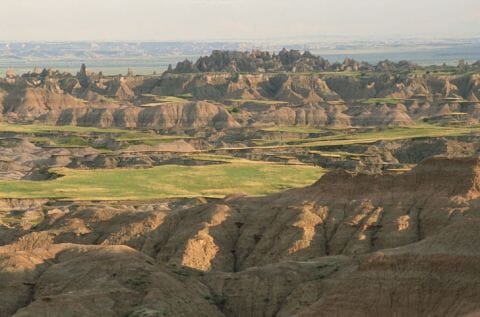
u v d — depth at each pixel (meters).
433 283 151.88
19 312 163.62
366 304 153.38
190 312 172.12
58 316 162.62
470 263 151.50
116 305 168.75
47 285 181.75
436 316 148.38
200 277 188.75
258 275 185.00
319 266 187.62
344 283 158.12
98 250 191.38
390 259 156.75
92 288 173.75
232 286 184.50
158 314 164.38
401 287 153.00
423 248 158.88
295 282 182.25
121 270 180.25
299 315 158.12
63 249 198.12
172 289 175.88
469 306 147.00
